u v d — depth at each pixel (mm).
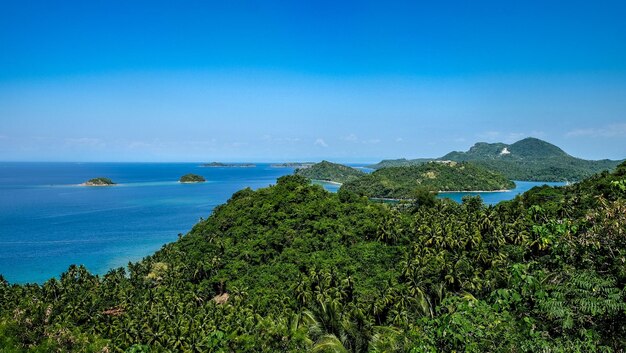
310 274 67562
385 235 82625
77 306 62906
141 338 54062
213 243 91375
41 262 117438
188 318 58500
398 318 50062
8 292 69188
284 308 59844
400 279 66312
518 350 8859
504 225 76062
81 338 17109
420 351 9656
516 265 10195
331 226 87062
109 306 67062
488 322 9312
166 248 96938
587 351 8445
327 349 22375
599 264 9922
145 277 81500
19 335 15844
